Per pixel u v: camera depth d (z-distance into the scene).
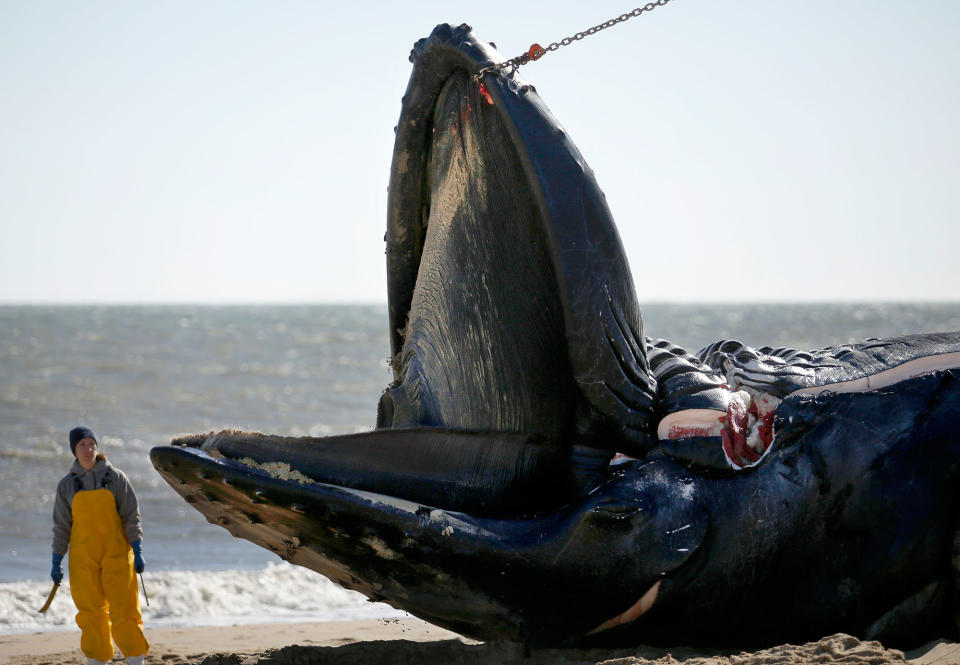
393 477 21.86
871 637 22.89
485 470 22.39
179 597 37.12
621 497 21.55
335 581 23.69
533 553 21.31
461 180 22.94
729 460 22.19
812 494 22.52
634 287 22.30
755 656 20.02
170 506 54.84
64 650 29.81
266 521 21.83
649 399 22.69
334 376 156.50
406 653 23.30
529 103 21.81
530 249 22.11
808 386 23.81
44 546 45.78
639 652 22.44
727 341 25.70
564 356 22.27
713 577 22.00
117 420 99.31
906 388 23.78
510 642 23.05
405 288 25.42
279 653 23.67
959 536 22.91
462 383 22.94
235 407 114.56
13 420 96.88
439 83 23.38
